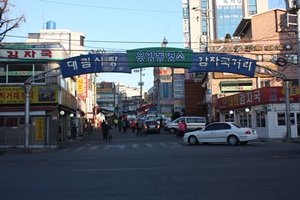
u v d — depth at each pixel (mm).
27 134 22891
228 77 46531
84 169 12406
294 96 29109
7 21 21469
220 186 8750
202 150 19188
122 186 9031
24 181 10031
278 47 45375
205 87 55406
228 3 84875
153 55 25328
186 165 12859
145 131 39531
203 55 25781
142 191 8359
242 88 46312
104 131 33469
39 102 26703
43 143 26172
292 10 24703
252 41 45719
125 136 38781
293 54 40125
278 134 28953
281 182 9141
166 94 85188
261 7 84562
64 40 47875
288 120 25641
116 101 108375
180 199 7469
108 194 8102
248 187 8570
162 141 29422
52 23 53188
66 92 31203
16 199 7750
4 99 26625
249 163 12984
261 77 46000
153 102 100250
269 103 29203
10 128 26141
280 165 12305
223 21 84375
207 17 48344
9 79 27688
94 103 70312
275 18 46219
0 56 26953
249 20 48031
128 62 25219
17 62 27641
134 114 107625
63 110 30719
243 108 35156
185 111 65312
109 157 16656
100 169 12297
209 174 10633
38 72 27859
